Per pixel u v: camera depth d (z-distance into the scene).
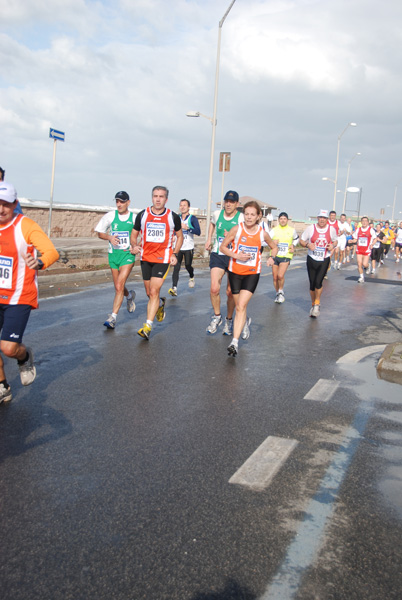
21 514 2.97
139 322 8.77
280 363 6.55
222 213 8.05
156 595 2.35
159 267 7.53
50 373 5.72
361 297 13.41
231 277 6.88
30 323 8.27
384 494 3.30
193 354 6.83
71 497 3.16
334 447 4.00
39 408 4.66
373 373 6.18
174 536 2.79
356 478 3.51
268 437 4.16
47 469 3.51
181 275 16.84
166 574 2.49
